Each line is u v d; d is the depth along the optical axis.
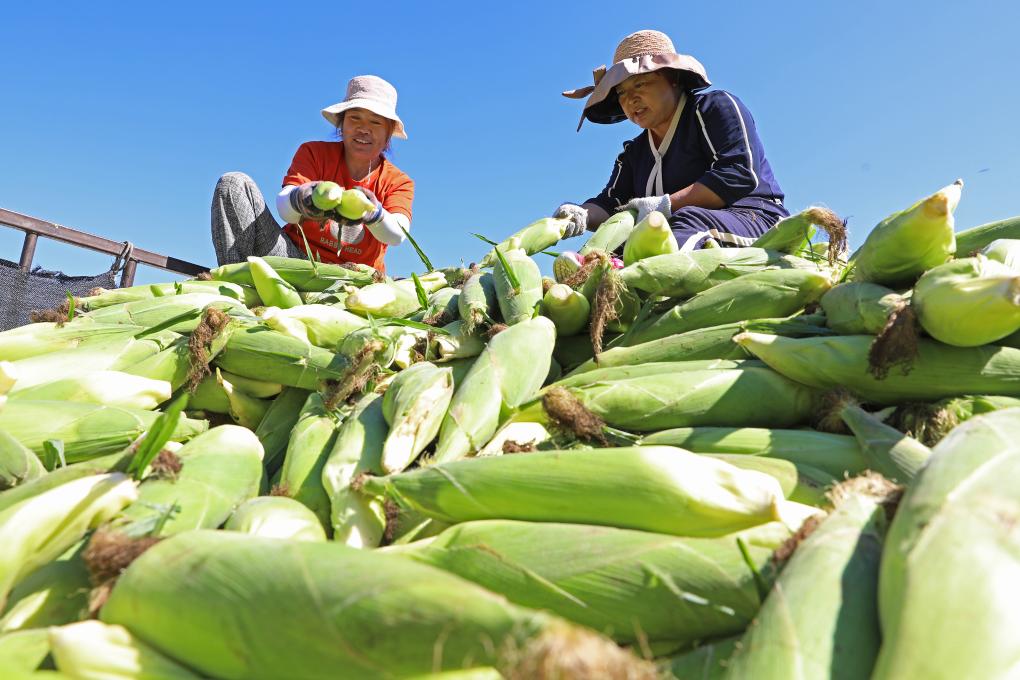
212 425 3.71
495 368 3.04
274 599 1.42
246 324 3.75
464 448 2.77
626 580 1.77
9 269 6.01
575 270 4.04
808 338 2.84
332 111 7.44
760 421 2.79
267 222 6.84
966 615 1.27
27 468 2.56
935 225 2.66
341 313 4.03
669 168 6.52
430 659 1.29
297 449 2.82
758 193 5.84
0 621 1.87
